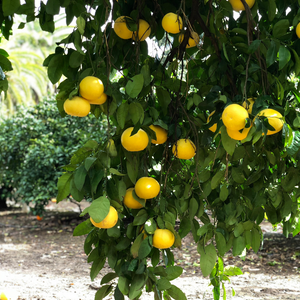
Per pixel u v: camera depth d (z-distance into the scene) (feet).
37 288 13.69
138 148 4.79
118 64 5.85
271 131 4.32
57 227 27.14
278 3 5.21
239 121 3.96
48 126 26.86
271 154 5.39
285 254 18.28
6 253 19.88
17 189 28.73
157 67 5.79
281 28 4.66
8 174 28.17
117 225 5.22
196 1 5.25
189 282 14.42
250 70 4.70
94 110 5.33
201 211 5.55
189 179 5.86
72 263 17.88
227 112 4.00
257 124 3.98
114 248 5.45
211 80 5.49
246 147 5.31
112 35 5.58
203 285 13.92
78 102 4.42
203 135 5.45
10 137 27.48
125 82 5.17
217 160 6.04
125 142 4.75
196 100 5.38
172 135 5.67
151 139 5.23
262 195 5.61
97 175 4.58
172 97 5.90
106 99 4.80
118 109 4.72
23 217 31.40
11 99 55.52
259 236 5.53
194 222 5.85
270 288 13.37
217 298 6.07
